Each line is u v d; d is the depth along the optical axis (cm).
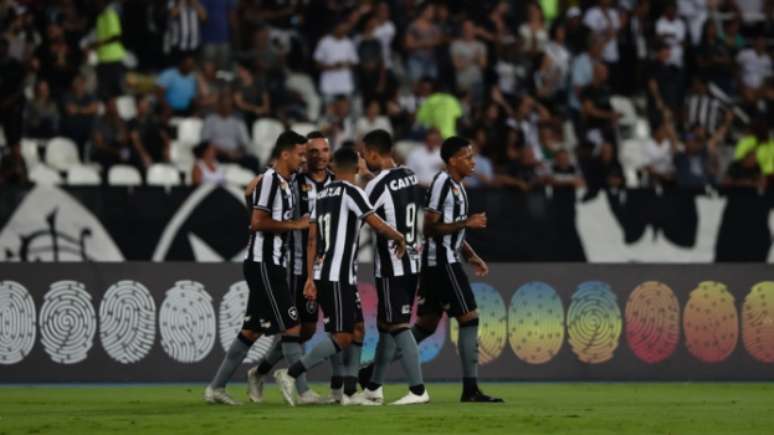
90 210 5119
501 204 5391
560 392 4281
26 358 4644
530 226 5422
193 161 6631
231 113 6525
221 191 5209
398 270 3441
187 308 4734
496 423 2858
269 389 4344
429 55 7200
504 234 5391
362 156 3756
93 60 7225
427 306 3675
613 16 7694
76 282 4681
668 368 4991
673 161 7006
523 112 6962
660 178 6794
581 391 4344
